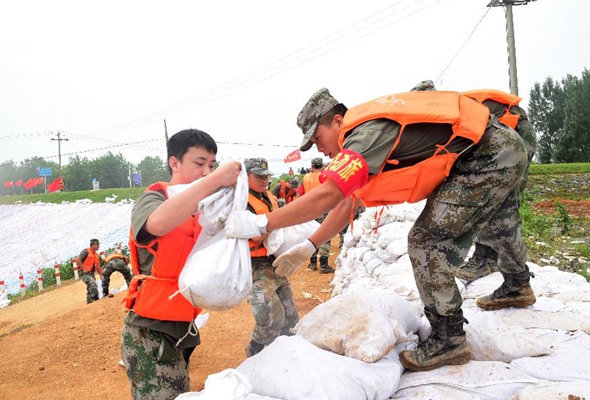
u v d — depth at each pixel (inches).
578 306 122.5
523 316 112.5
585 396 71.5
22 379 183.9
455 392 82.7
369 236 249.9
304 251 101.9
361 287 174.6
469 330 98.5
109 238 900.6
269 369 83.0
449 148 83.2
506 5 776.3
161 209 75.6
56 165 3757.4
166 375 84.2
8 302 532.7
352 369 81.2
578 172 943.7
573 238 377.1
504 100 138.9
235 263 76.2
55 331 238.7
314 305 254.4
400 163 83.4
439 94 87.6
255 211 158.2
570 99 1695.4
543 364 88.3
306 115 95.2
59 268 637.3
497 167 85.0
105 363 195.5
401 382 89.0
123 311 264.7
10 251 966.4
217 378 64.8
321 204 76.4
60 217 1212.5
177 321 85.0
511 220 110.0
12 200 1806.1
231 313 240.2
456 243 89.1
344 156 77.6
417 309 112.7
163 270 83.0
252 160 160.1
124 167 3730.3
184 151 89.7
